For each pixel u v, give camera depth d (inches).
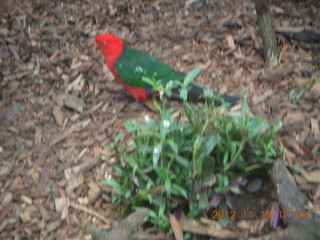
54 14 217.8
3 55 195.9
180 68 180.4
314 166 126.2
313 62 173.5
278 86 163.8
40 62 191.3
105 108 166.7
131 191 121.2
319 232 106.3
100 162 143.1
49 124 161.9
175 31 202.2
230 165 114.1
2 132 159.8
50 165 144.4
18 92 177.6
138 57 156.3
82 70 185.9
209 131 118.6
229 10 209.9
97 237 113.2
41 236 123.0
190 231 113.5
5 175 142.7
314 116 145.5
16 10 219.8
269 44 172.9
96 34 204.8
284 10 203.5
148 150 118.2
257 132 116.7
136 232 115.1
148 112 161.9
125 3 222.2
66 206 130.2
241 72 175.3
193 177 112.5
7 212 130.6
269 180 121.2
